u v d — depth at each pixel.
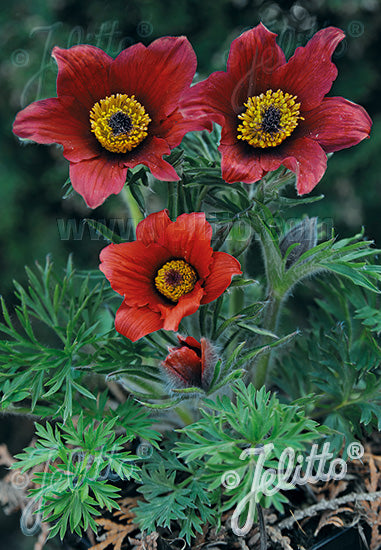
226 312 1.22
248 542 0.96
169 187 0.88
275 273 0.94
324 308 1.14
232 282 0.86
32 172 2.09
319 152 0.78
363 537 0.98
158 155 0.78
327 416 1.05
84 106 0.81
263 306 0.89
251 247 1.07
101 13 1.81
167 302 0.80
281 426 0.77
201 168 0.85
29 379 1.01
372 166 1.99
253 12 1.80
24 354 0.99
